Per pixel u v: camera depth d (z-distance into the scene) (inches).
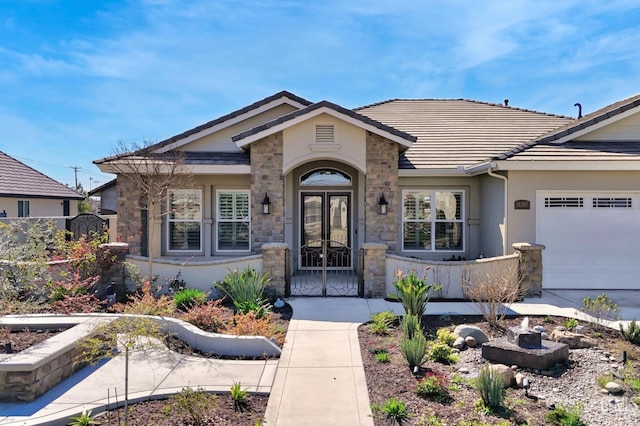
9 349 289.3
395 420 228.2
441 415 231.5
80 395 257.8
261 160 560.1
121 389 265.3
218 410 240.2
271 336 347.3
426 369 289.0
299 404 247.8
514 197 541.6
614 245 543.5
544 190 540.1
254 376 285.4
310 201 658.8
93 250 479.8
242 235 638.5
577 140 583.8
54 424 227.5
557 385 265.9
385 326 372.5
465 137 711.7
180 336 350.9
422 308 397.4
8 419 229.6
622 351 318.7
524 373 281.3
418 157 644.1
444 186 647.1
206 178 631.2
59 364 275.1
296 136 557.6
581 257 544.1
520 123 773.3
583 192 540.4
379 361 306.7
